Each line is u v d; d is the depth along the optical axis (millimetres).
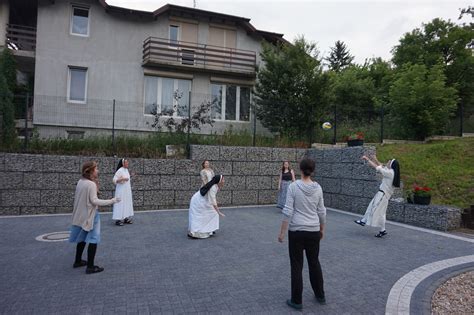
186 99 19703
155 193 12070
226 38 21109
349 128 16797
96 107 15961
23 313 3857
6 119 11453
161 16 19594
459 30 27562
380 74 37125
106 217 10445
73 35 17953
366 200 11211
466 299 4473
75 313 3879
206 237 7727
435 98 16812
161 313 3914
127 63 18797
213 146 12891
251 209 12398
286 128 17141
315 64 17938
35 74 17359
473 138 14172
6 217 10172
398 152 13758
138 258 6102
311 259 4227
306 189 4125
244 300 4316
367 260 6113
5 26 17766
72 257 6137
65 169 11078
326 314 3963
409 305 4234
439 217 8664
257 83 18781
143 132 14039
